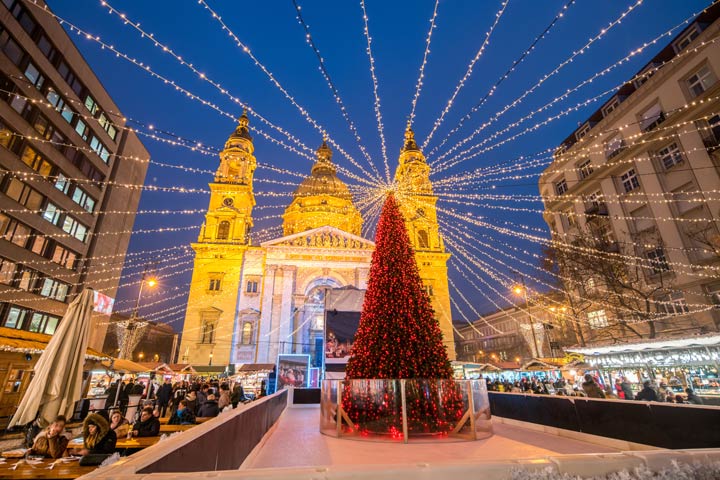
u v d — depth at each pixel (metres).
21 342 18.73
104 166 37.88
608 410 8.16
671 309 25.06
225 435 5.03
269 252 49.56
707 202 23.16
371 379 9.80
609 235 30.14
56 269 32.09
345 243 52.59
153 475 2.27
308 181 65.50
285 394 19.42
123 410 13.62
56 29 30.09
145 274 34.66
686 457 2.92
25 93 27.88
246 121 58.19
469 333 86.38
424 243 54.38
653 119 27.20
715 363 14.98
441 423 9.25
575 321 32.50
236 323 45.53
